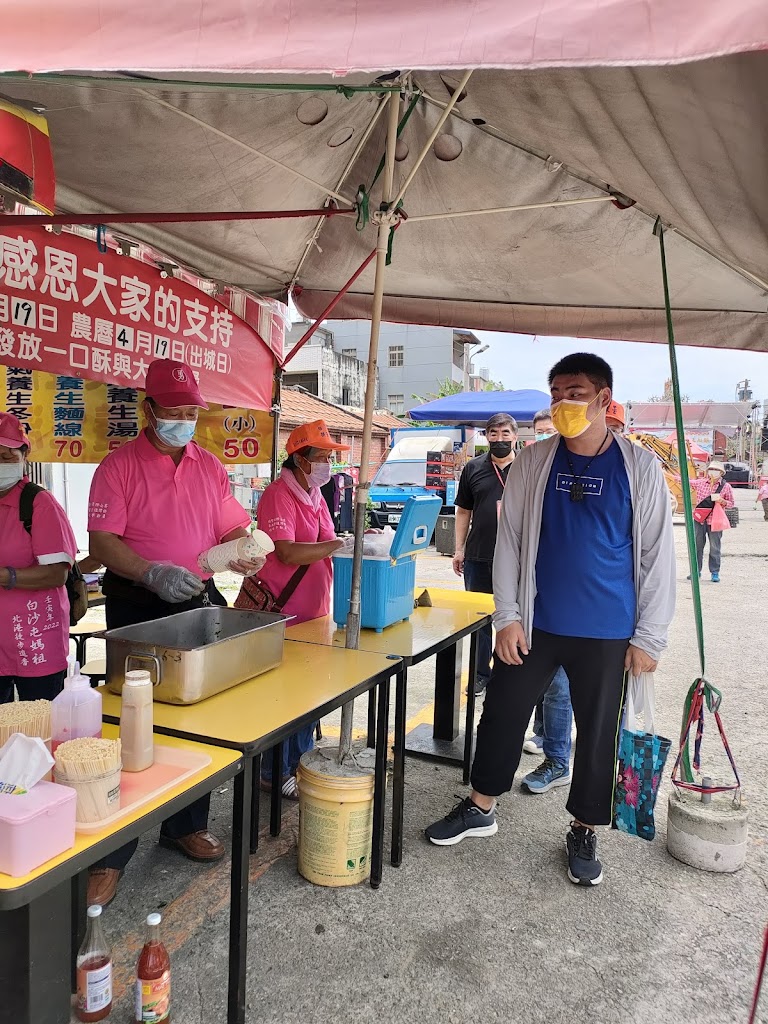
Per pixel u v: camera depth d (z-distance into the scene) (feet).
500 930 7.58
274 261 13.57
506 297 14.01
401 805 8.71
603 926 7.71
